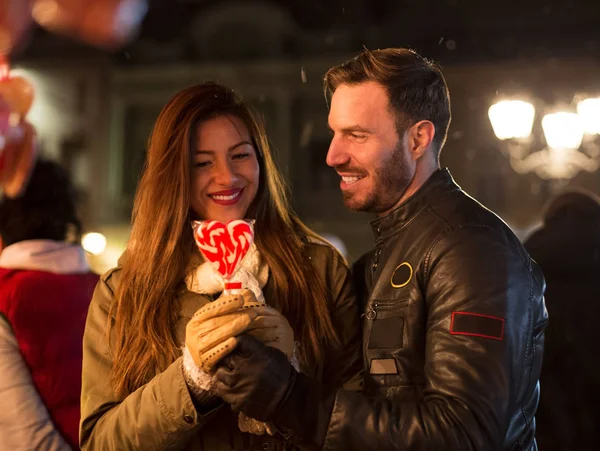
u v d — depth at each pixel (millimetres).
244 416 1975
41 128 19141
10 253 2500
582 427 3166
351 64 2150
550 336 3240
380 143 2078
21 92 1815
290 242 2289
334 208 18516
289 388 1739
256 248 2219
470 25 18422
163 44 19438
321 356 2174
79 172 19312
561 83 17297
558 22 18094
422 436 1689
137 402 1902
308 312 2170
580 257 3307
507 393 1750
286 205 2443
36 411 2316
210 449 2020
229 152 2189
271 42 19344
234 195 2209
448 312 1845
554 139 7875
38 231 2633
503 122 7418
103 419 1992
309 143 18719
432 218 2045
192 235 2174
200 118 2184
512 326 1812
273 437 2014
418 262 1995
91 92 19312
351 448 1728
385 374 1975
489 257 1875
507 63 17453
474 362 1754
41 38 19406
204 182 2184
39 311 2385
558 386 3205
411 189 2127
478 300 1815
